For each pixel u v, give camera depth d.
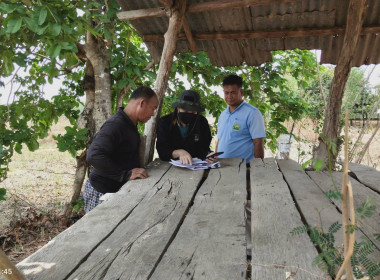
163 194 2.71
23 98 6.43
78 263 1.60
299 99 7.02
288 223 2.08
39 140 16.81
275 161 4.01
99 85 5.84
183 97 3.83
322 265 1.41
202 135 4.13
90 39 5.84
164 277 1.49
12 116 6.18
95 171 3.51
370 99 8.23
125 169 3.45
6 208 7.27
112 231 1.98
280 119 7.10
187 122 3.91
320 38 4.76
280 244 1.79
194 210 2.33
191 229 2.00
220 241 1.83
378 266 1.32
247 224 2.26
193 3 4.44
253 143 4.37
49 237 5.64
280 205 2.43
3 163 5.63
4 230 5.82
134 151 3.50
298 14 4.34
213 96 7.45
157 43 5.36
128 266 1.58
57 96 6.78
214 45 5.23
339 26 4.43
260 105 7.19
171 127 3.95
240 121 4.33
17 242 5.43
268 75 7.04
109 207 2.40
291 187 2.94
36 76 6.68
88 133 6.03
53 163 12.20
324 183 3.07
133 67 5.55
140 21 4.91
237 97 4.36
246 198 2.62
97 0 5.46
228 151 4.43
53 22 3.63
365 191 2.82
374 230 1.96
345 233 1.12
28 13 3.43
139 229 2.00
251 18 4.55
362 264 1.39
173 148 4.00
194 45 5.07
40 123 6.73
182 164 3.55
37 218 6.25
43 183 9.45
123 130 3.29
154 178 3.20
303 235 1.90
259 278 1.46
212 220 2.14
